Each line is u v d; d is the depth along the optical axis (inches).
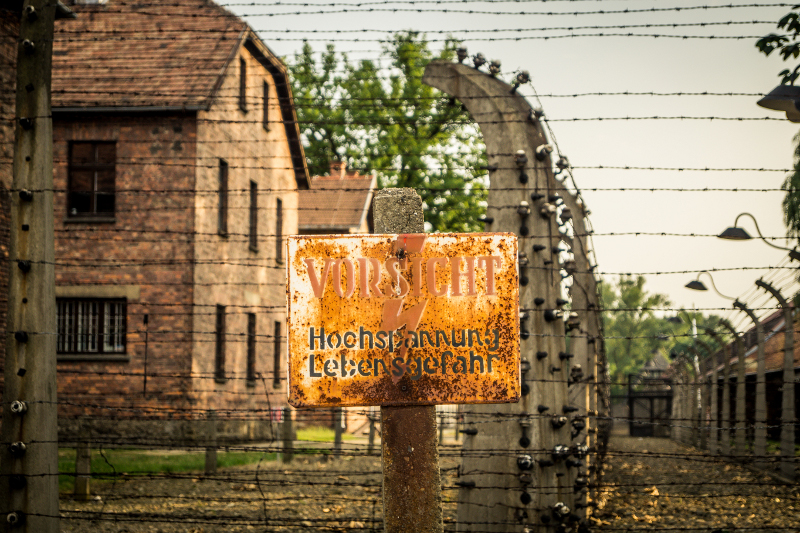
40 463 215.9
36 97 226.2
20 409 214.7
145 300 718.5
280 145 990.4
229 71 808.3
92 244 727.7
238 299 835.4
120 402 703.7
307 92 1465.3
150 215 727.7
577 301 402.0
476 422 272.1
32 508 213.9
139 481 473.7
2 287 459.5
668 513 378.0
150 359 709.9
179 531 332.2
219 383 768.9
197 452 621.3
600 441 515.5
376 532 313.4
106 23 834.2
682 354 978.7
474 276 159.8
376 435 932.6
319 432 999.6
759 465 549.0
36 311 220.1
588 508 363.3
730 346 706.2
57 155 737.6
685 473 565.3
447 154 1430.9
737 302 400.8
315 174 1503.4
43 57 228.1
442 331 159.0
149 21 832.9
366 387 157.8
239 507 388.2
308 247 159.6
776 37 401.1
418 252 159.9
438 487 161.0
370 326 158.7
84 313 725.9
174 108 717.9
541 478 265.3
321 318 158.7
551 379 273.4
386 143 1430.9
